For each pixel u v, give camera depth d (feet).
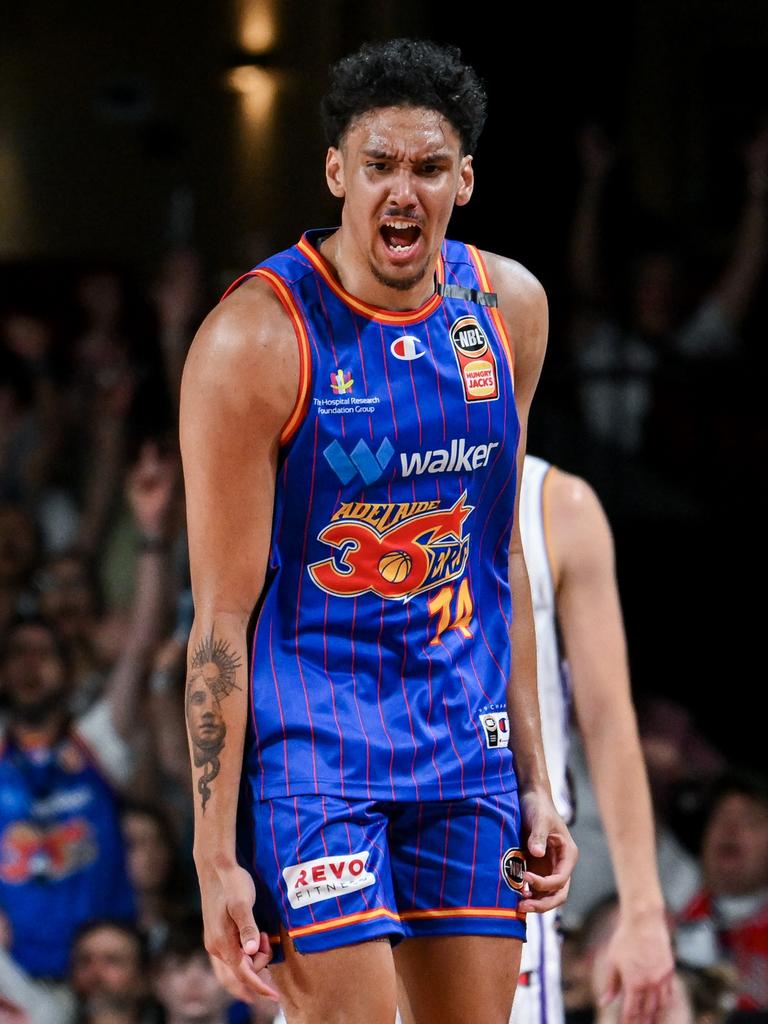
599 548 25.08
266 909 17.58
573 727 35.53
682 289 59.00
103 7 66.95
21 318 57.88
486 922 18.08
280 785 17.43
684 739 47.93
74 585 47.16
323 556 17.61
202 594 17.63
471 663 18.37
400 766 17.65
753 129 65.51
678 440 56.03
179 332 54.29
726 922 38.93
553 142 64.80
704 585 55.11
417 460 17.53
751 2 65.67
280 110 63.93
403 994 18.65
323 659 17.71
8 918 39.63
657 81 65.92
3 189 67.92
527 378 18.89
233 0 65.10
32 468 54.03
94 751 42.01
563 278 58.90
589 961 31.81
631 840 24.81
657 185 66.28
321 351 17.31
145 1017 37.40
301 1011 17.43
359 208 17.12
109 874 40.78
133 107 66.23
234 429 17.19
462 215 63.93
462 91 17.15
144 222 66.80
